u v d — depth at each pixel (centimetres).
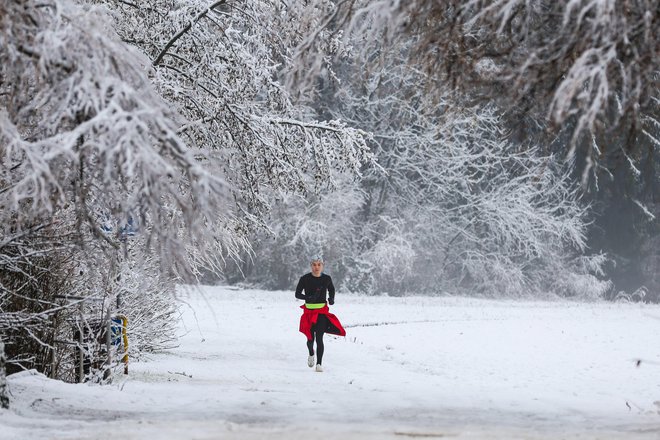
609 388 4053
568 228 16025
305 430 1931
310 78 2656
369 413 2470
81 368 3194
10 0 2100
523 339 6762
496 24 2409
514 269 16688
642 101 2269
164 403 2598
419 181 16512
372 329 7362
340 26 2614
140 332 4375
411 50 2577
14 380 2608
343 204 14675
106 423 2009
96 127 2002
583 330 7675
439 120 2844
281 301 11106
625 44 2075
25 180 2011
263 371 4262
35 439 1739
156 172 1986
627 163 13938
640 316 9744
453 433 1948
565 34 2223
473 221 16450
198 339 5844
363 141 4834
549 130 2361
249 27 4794
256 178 4566
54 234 2825
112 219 2709
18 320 2794
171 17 4362
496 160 16225
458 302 12900
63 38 2095
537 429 2127
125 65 2172
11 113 2192
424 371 4709
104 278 2955
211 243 2181
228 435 1809
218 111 4431
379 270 15662
